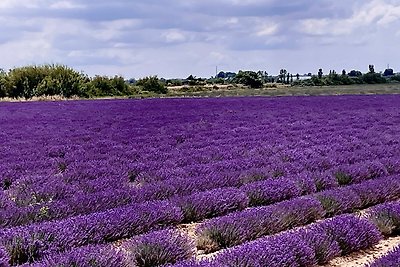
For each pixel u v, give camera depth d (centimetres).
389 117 2159
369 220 651
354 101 3158
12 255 508
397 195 849
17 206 725
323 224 591
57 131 1773
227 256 464
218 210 738
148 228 642
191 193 823
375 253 578
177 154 1222
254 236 607
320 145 1357
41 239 532
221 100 3459
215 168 1017
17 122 2095
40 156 1233
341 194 770
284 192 817
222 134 1653
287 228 653
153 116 2300
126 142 1480
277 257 477
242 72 7938
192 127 1862
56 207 678
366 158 1148
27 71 4862
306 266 514
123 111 2597
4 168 1034
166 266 460
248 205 791
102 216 616
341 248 571
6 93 4784
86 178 950
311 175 911
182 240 541
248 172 949
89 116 2341
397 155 1196
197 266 438
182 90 6550
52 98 4338
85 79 5191
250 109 2669
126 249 523
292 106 2839
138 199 766
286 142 1424
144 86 6159
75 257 457
